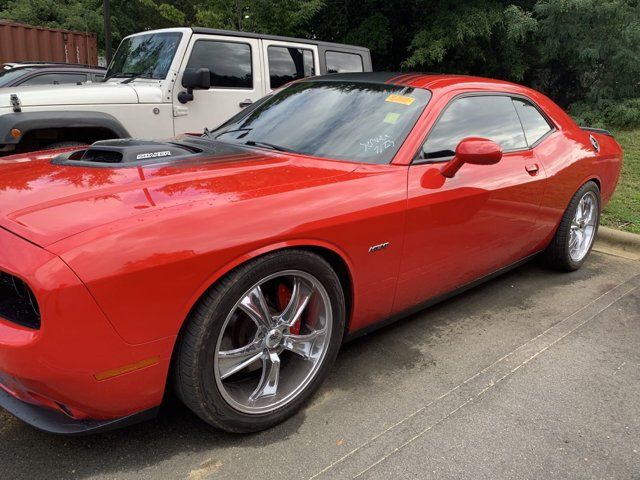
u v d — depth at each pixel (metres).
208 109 5.94
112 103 5.22
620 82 10.18
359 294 2.57
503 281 4.18
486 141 2.67
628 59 9.69
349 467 2.12
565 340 3.24
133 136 5.39
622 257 4.84
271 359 2.27
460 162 2.76
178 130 5.75
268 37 6.37
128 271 1.77
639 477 2.14
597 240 5.18
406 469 2.12
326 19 14.65
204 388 2.03
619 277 4.34
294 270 2.21
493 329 3.35
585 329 3.39
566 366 2.94
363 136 2.91
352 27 14.81
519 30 10.84
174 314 1.89
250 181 2.32
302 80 3.75
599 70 10.53
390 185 2.60
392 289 2.74
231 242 1.97
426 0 12.54
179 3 24.42
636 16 9.82
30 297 1.76
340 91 3.32
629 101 9.85
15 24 12.43
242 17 10.34
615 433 2.39
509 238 3.49
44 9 21.27
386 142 2.84
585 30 10.15
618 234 5.07
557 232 4.12
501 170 3.28
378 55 14.55
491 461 2.18
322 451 2.20
